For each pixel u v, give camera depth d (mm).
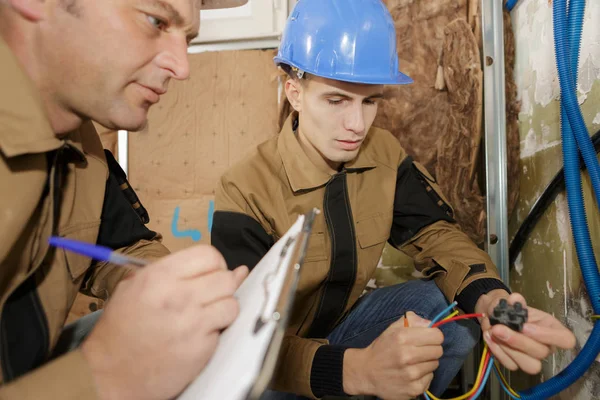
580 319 846
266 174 903
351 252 886
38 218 503
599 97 788
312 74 819
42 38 433
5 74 409
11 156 413
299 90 880
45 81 465
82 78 451
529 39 1102
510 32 1196
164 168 1646
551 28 978
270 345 296
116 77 454
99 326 339
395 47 880
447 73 1212
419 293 917
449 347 864
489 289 759
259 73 1596
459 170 1213
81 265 617
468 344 854
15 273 482
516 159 1169
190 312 328
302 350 714
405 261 1452
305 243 372
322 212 892
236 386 271
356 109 810
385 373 607
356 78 779
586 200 819
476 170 1221
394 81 842
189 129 1635
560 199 922
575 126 744
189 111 1636
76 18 421
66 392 309
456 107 1210
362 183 948
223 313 341
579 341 848
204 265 349
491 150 1141
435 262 888
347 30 806
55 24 424
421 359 595
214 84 1622
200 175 1621
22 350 483
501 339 590
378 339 648
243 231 820
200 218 1612
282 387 726
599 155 783
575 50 752
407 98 1289
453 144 1220
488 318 662
